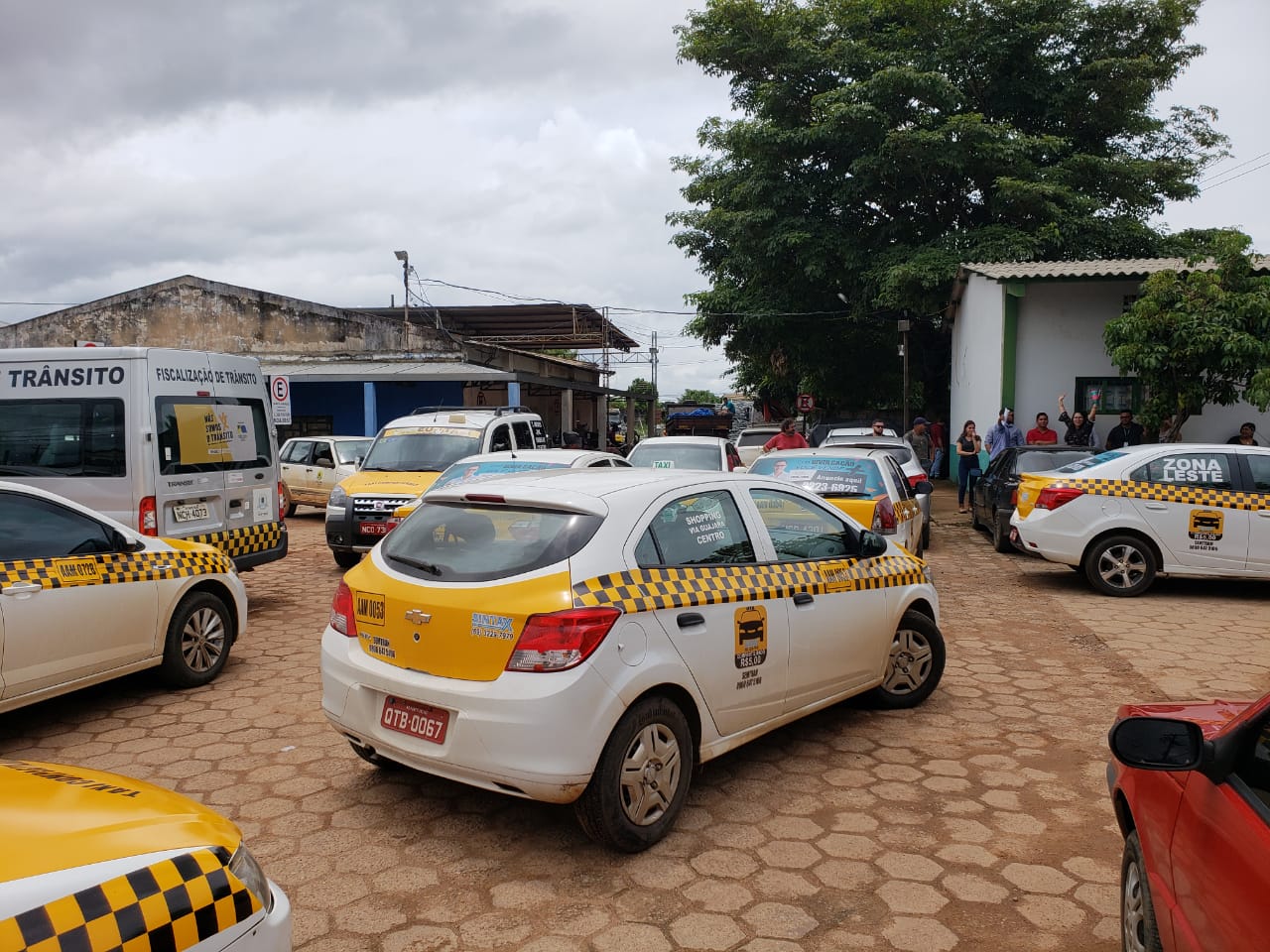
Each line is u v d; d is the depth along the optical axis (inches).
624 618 144.9
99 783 94.3
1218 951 76.0
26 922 65.1
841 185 1017.5
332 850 150.9
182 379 301.4
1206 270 571.2
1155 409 539.5
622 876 142.6
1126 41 1007.6
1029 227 952.9
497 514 160.1
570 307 1258.6
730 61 1063.0
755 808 167.8
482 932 127.1
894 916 131.6
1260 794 78.4
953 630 307.9
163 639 230.8
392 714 152.5
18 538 199.5
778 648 175.8
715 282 1182.3
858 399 1300.4
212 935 77.1
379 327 1035.3
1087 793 174.7
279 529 345.7
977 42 978.7
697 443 505.7
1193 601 353.7
